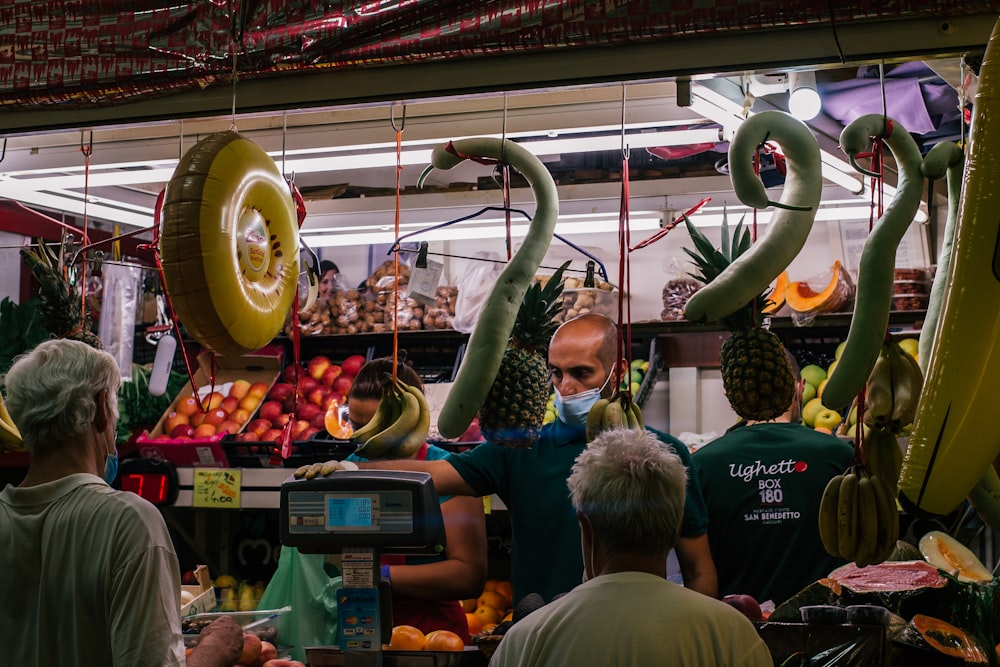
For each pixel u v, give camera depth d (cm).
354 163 311
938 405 147
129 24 226
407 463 270
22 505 195
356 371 463
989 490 194
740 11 194
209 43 220
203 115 228
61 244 291
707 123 279
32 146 320
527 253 212
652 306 457
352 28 211
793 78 243
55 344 202
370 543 193
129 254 455
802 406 411
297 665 227
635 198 384
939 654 181
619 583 170
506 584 376
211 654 203
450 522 286
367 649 198
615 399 208
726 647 163
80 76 227
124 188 384
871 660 177
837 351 419
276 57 216
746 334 214
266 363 467
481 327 204
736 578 267
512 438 211
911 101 296
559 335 261
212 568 450
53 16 230
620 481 173
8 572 190
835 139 309
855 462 201
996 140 148
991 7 186
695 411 430
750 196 200
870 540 194
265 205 212
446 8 208
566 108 270
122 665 180
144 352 459
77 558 188
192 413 440
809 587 209
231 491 398
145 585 184
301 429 433
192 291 192
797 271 452
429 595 281
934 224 426
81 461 201
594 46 204
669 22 197
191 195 192
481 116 277
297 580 271
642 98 263
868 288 193
